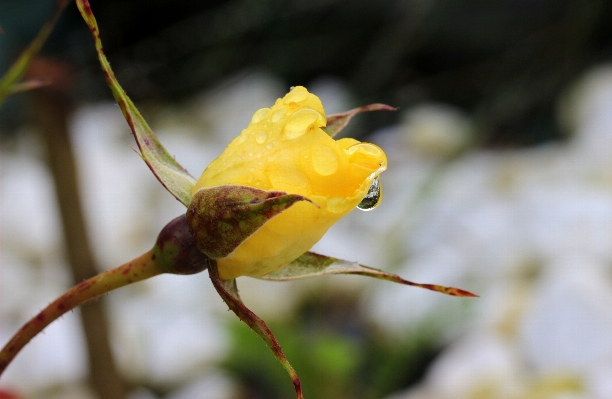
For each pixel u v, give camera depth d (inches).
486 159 28.0
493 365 15.9
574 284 16.5
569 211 20.6
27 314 18.6
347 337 16.9
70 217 12.8
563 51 31.4
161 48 26.6
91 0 28.1
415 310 16.9
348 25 35.7
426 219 22.1
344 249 20.4
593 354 15.7
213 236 9.3
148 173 22.1
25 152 25.5
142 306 18.2
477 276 20.0
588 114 29.8
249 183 9.2
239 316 9.2
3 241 19.3
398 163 26.1
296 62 34.8
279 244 9.3
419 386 18.4
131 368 17.1
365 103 31.7
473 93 34.7
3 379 15.7
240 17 27.9
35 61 12.5
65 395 16.3
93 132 22.4
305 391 14.7
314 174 9.2
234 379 17.7
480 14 37.9
